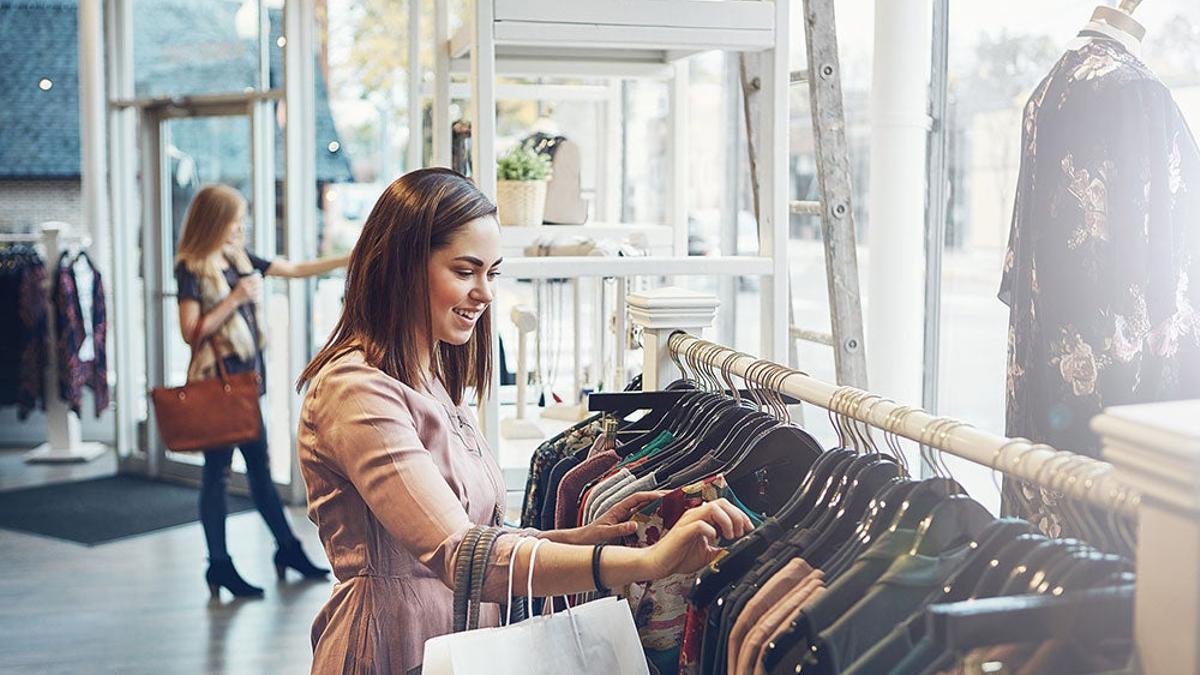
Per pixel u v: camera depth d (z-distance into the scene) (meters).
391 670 1.83
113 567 5.35
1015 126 3.25
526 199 3.40
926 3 3.12
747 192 4.91
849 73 3.99
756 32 2.72
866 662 1.19
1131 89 1.95
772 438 1.74
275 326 6.47
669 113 3.74
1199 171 2.01
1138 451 0.99
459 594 1.63
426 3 6.11
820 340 3.35
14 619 4.66
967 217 3.48
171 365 7.11
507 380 4.25
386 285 1.83
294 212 6.27
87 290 7.84
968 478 3.45
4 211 8.50
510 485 3.19
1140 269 1.96
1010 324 2.20
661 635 1.83
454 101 4.97
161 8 6.97
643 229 3.68
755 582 1.41
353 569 1.84
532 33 2.64
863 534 1.38
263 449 5.02
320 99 6.37
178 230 6.96
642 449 1.98
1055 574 1.11
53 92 8.55
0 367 7.61
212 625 4.59
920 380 3.26
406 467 1.72
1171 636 0.97
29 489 6.91
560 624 1.59
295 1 6.21
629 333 2.70
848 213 3.14
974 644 1.04
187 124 6.82
